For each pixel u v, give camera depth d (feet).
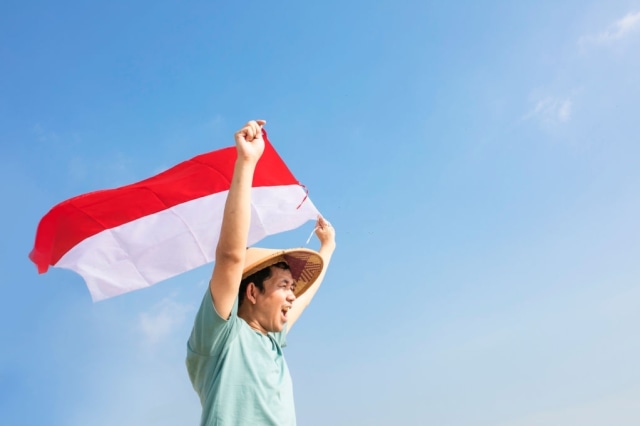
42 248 18.83
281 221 21.83
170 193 20.63
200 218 20.58
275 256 17.48
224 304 14.96
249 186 15.07
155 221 20.18
